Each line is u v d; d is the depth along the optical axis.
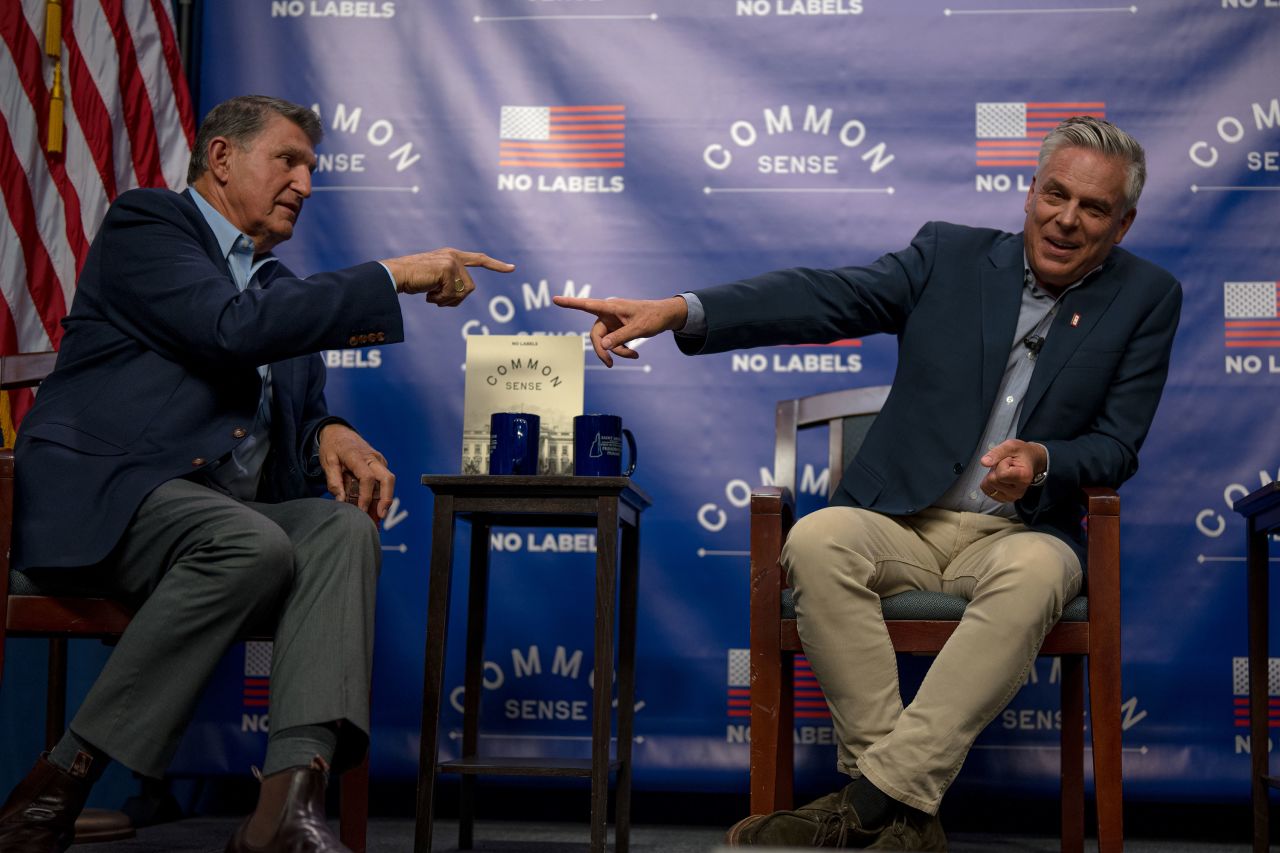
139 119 2.68
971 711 1.76
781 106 2.69
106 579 1.75
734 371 2.67
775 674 1.90
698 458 2.65
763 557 1.92
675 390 2.67
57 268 2.60
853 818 1.72
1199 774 2.52
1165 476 2.57
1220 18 2.62
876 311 2.14
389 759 2.62
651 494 2.65
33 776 1.61
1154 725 2.53
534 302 2.69
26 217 2.60
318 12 2.76
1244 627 2.54
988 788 2.55
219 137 2.01
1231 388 2.58
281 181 2.03
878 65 2.68
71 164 2.63
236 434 1.83
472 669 2.33
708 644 2.62
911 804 1.73
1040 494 1.93
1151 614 2.55
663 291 2.68
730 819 2.69
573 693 2.62
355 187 2.73
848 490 2.09
